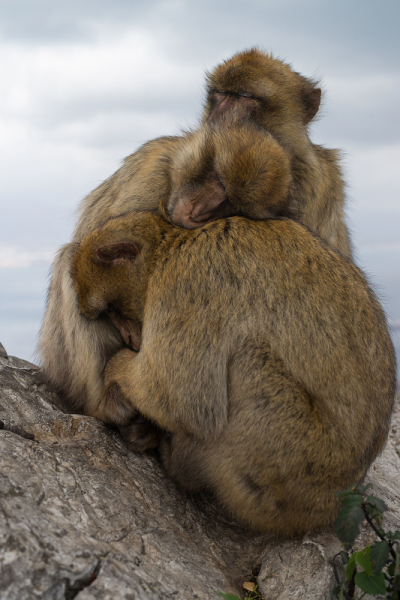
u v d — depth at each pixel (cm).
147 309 400
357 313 391
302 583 356
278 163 465
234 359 378
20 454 362
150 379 399
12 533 274
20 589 250
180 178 491
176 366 384
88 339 467
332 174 605
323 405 378
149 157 519
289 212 487
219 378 378
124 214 473
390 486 572
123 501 364
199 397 380
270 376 374
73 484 355
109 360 472
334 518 390
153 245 427
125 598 265
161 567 324
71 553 279
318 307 380
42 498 327
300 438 371
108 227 448
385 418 409
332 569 360
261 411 372
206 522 407
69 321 467
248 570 381
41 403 450
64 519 316
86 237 455
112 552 301
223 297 380
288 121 603
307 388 378
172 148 521
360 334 388
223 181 459
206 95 646
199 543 381
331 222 585
